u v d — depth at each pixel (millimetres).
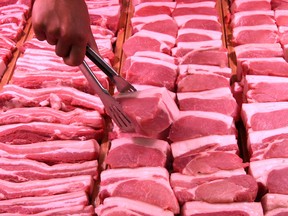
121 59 876
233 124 688
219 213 561
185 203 581
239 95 767
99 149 702
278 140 642
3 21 966
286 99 713
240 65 785
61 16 534
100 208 581
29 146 690
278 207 562
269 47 814
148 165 630
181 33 869
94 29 908
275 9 918
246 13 900
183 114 693
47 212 598
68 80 780
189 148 645
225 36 913
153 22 903
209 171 609
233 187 580
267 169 604
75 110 741
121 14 1001
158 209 576
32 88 793
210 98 723
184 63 805
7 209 609
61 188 628
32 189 632
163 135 680
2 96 763
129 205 577
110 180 615
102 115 744
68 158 671
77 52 553
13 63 886
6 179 656
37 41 895
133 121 627
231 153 629
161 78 767
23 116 730
